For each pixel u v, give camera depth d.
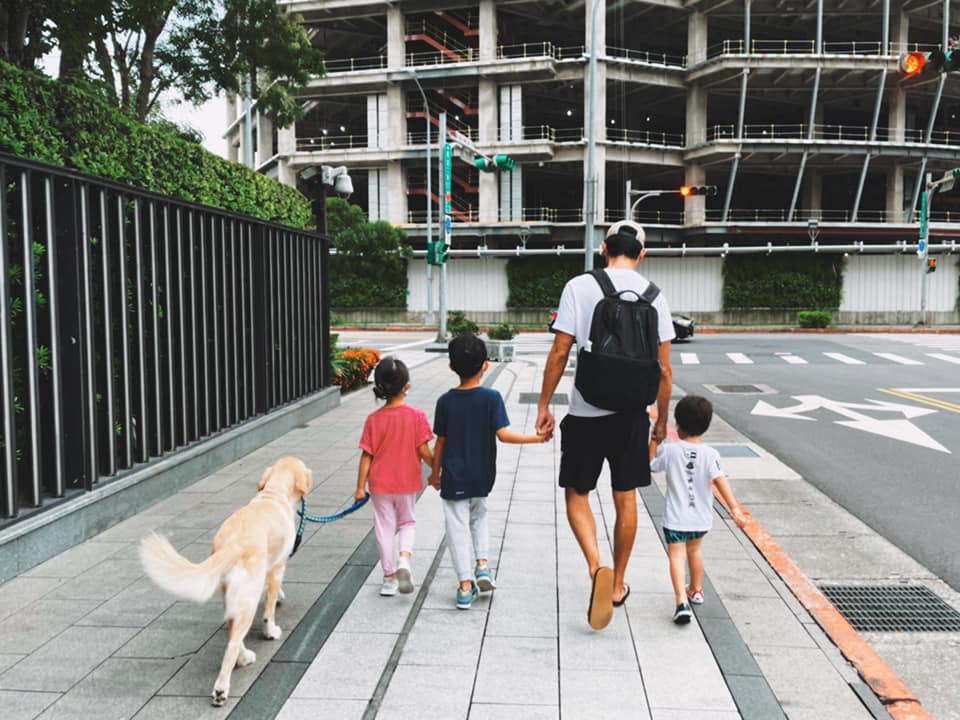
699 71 41.03
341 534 5.41
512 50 46.44
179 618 3.99
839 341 27.59
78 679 3.33
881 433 9.91
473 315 41.50
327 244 11.40
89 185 5.48
